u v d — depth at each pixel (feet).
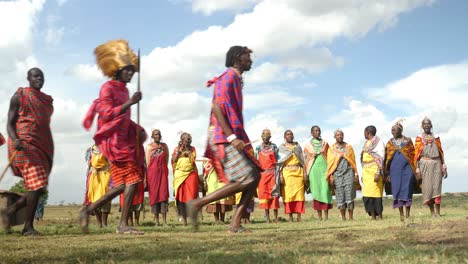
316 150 45.27
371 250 15.70
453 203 80.18
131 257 16.52
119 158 25.66
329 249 16.56
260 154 44.86
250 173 22.33
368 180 40.96
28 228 27.96
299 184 44.62
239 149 22.11
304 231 24.48
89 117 25.89
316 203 44.93
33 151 28.19
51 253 18.15
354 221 36.63
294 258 14.57
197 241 20.74
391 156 40.55
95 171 41.06
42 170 28.40
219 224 41.24
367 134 41.83
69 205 113.91
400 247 16.02
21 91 28.43
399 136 40.75
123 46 26.27
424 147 40.47
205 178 46.03
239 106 22.90
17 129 28.37
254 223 42.14
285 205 44.65
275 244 18.61
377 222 31.83
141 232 26.13
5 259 16.75
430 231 19.90
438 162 40.52
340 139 43.55
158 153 43.37
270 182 44.39
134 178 26.09
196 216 22.29
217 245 18.93
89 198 41.01
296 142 45.34
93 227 38.01
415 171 40.34
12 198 30.94
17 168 28.37
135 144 26.21
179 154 42.52
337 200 43.24
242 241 20.03
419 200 88.79
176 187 42.32
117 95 25.88
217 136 22.47
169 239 22.17
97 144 25.90
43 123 28.68
